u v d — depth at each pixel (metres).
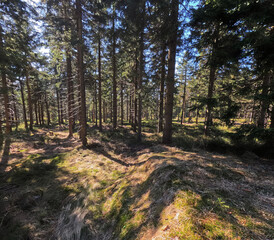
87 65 11.36
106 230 2.58
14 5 7.75
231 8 3.57
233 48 4.09
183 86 22.81
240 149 5.40
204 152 5.50
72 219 3.14
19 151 9.04
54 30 8.78
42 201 3.98
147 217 2.14
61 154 7.73
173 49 7.26
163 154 4.89
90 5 8.16
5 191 4.45
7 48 7.81
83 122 9.42
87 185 4.58
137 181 3.74
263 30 3.40
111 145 9.76
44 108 30.98
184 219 1.69
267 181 2.69
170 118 7.86
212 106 4.81
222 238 1.39
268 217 1.68
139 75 9.66
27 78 18.00
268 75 4.67
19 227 3.10
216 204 1.90
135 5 6.73
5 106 13.17
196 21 4.72
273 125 5.28
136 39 8.46
